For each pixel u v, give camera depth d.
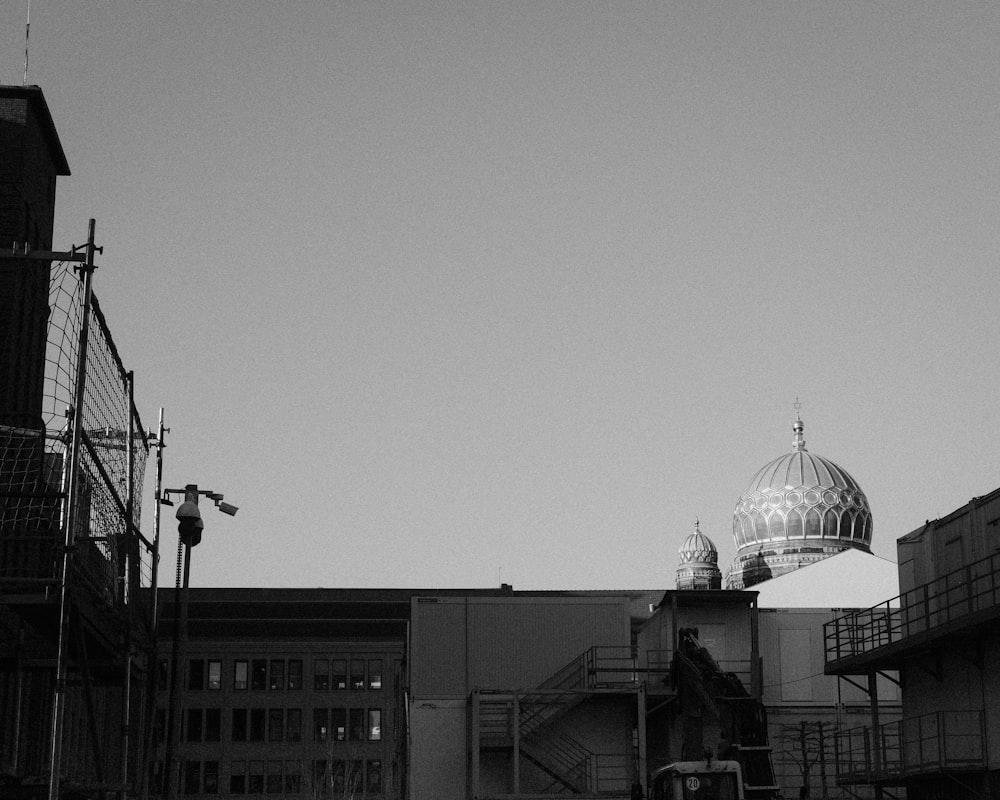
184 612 42.62
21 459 30.27
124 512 30.58
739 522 138.12
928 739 44.09
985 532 43.38
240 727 115.38
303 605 119.62
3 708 34.75
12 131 39.56
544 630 67.50
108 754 68.62
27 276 39.06
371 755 115.81
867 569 97.56
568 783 61.47
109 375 28.81
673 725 64.50
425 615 67.25
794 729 66.56
